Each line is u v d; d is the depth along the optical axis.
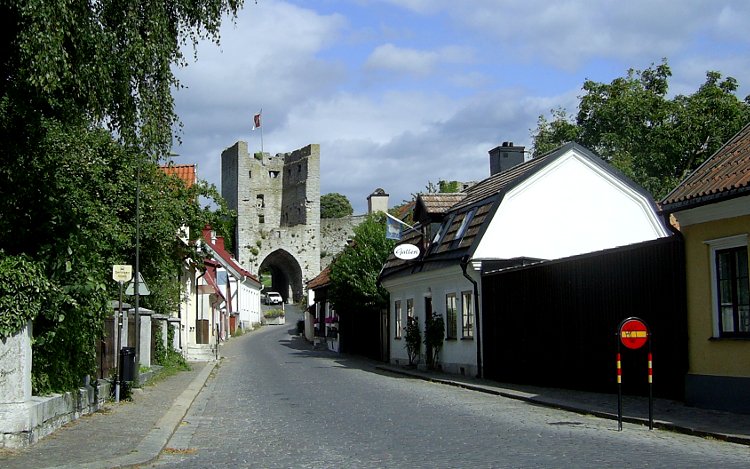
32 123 11.74
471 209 28.66
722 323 14.85
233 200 116.00
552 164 27.02
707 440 11.74
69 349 13.30
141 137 11.69
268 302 101.31
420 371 29.55
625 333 13.11
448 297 29.08
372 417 15.38
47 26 10.11
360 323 44.59
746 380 13.99
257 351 46.84
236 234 114.50
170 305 29.91
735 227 14.38
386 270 37.09
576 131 48.28
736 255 14.52
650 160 45.78
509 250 26.30
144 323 24.48
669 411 14.73
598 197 27.44
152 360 26.42
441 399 19.22
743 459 9.91
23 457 10.05
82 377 14.45
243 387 23.16
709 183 14.92
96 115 11.67
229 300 63.09
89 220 15.51
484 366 25.42
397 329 36.31
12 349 10.72
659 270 16.83
